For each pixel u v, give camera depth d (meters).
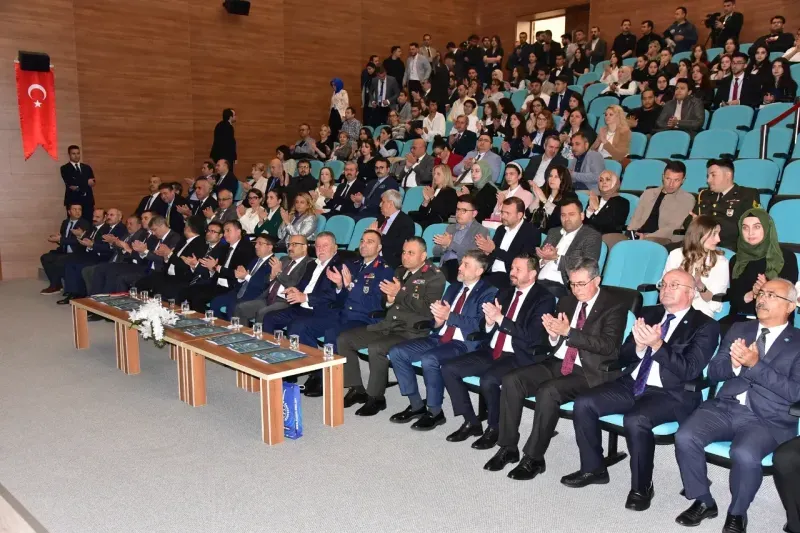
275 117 11.36
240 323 5.15
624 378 3.32
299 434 3.78
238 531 2.78
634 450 2.98
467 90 9.77
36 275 9.14
